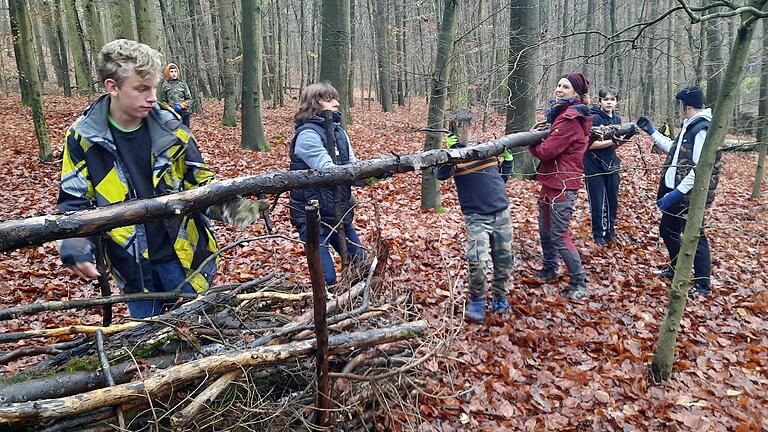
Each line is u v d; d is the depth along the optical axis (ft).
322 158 11.44
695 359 13.39
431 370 10.34
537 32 28.53
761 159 29.01
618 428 10.87
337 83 31.24
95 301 7.51
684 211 15.74
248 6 41.70
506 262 14.75
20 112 56.03
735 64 10.64
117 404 6.60
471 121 13.82
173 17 68.28
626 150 43.70
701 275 17.02
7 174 31.71
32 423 6.12
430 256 19.65
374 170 9.29
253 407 7.40
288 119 66.28
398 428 9.50
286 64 97.86
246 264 19.22
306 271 18.53
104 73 7.09
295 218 12.54
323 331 7.34
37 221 6.16
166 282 8.35
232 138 48.06
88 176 7.48
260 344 7.83
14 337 7.62
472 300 14.47
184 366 6.97
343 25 30.71
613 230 21.76
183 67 71.41
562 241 16.26
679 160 16.96
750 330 14.92
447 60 22.98
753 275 19.17
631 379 12.35
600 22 58.54
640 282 17.98
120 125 7.55
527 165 32.07
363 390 8.78
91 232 6.53
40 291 17.04
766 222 25.26
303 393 8.01
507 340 13.64
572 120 15.25
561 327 14.71
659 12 52.90
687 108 16.84
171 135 7.77
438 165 11.07
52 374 6.87
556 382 12.23
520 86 29.19
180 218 8.11
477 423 10.69
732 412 11.23
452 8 22.59
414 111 85.51
